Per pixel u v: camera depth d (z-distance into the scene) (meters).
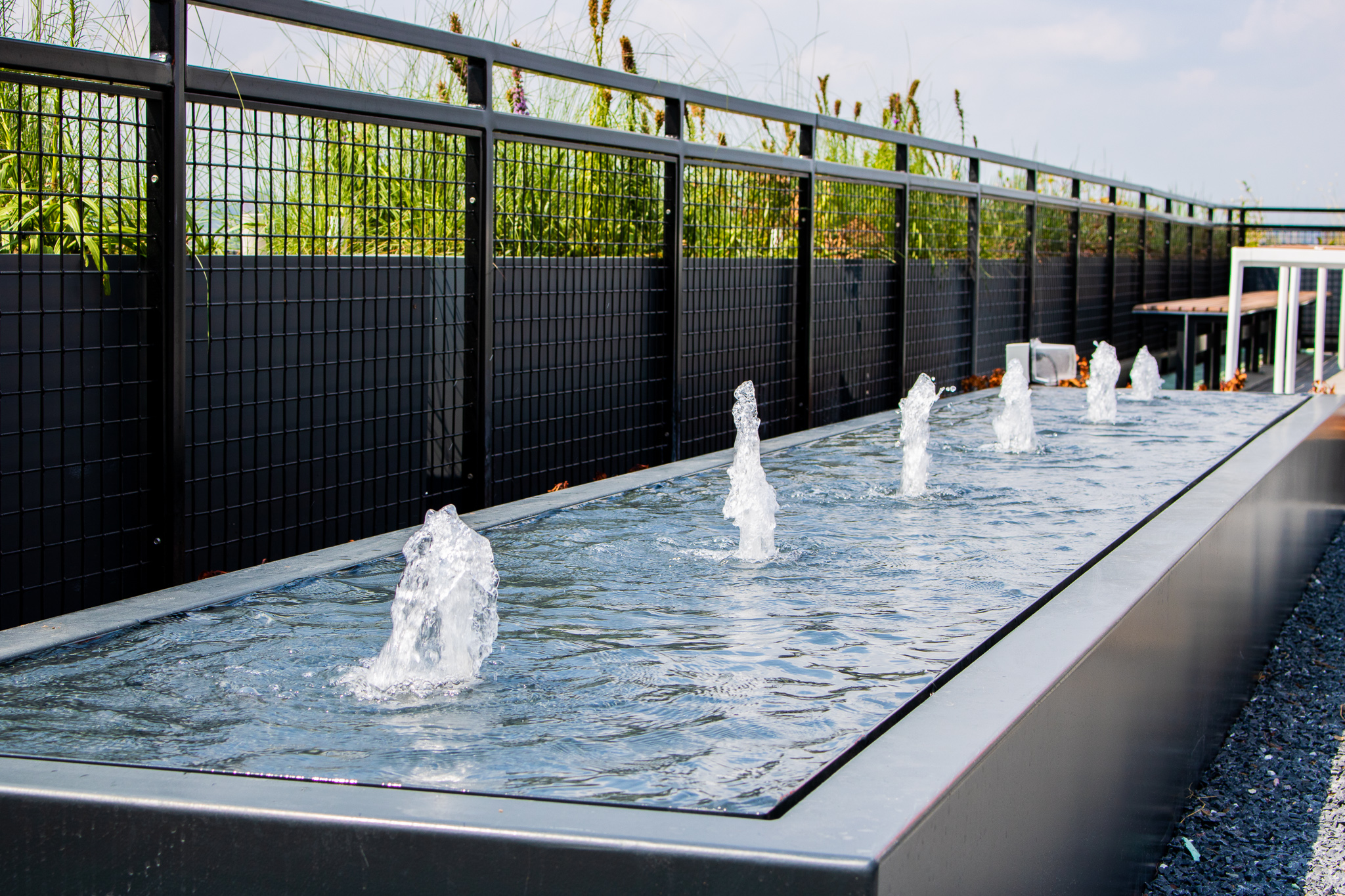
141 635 2.12
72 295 2.70
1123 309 11.63
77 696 1.79
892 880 1.24
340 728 1.64
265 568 2.62
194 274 2.98
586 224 4.43
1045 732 1.74
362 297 3.47
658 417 4.82
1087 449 4.48
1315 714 3.49
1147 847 2.41
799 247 5.71
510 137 3.80
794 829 1.28
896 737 1.56
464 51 3.57
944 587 2.41
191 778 1.46
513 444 4.01
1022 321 9.01
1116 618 2.13
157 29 2.71
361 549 2.82
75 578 2.62
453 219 3.71
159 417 2.81
